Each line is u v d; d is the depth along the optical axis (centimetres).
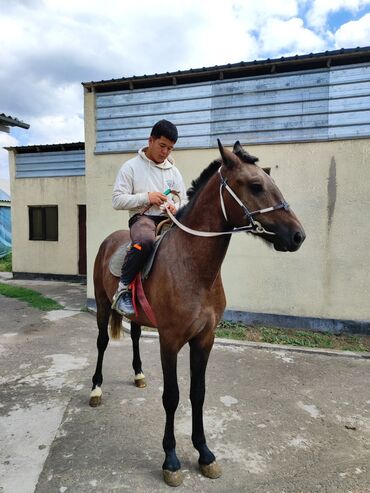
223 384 334
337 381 346
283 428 262
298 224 173
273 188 179
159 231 241
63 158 933
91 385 328
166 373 209
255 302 520
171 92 545
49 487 200
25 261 990
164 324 206
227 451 234
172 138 229
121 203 233
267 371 366
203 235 196
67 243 944
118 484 203
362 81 463
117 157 579
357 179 471
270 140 503
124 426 261
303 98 487
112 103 574
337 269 485
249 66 491
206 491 200
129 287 229
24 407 287
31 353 411
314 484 206
